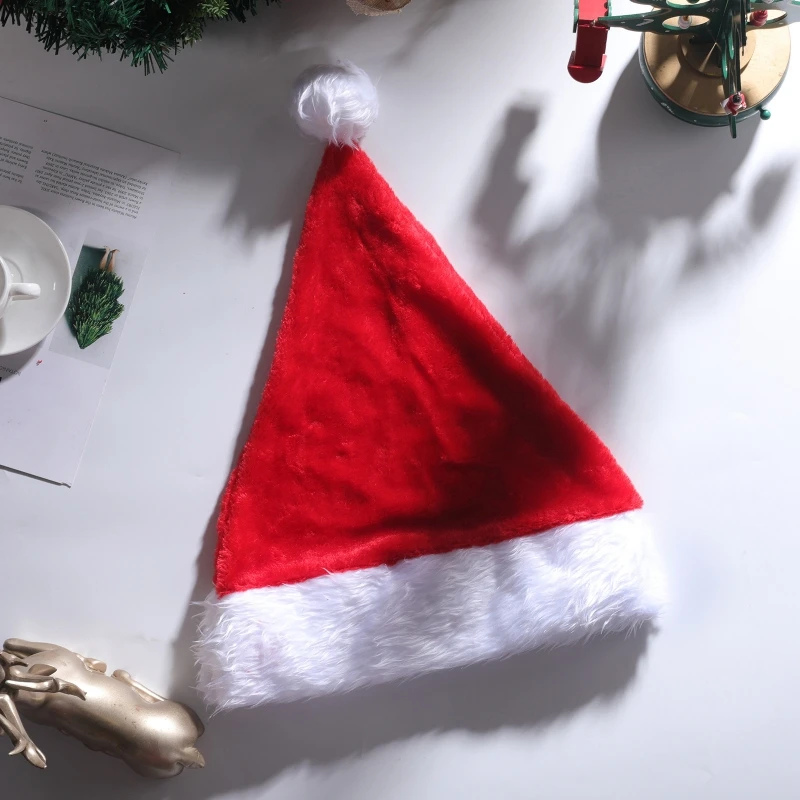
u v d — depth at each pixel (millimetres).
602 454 796
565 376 833
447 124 835
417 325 807
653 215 831
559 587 786
